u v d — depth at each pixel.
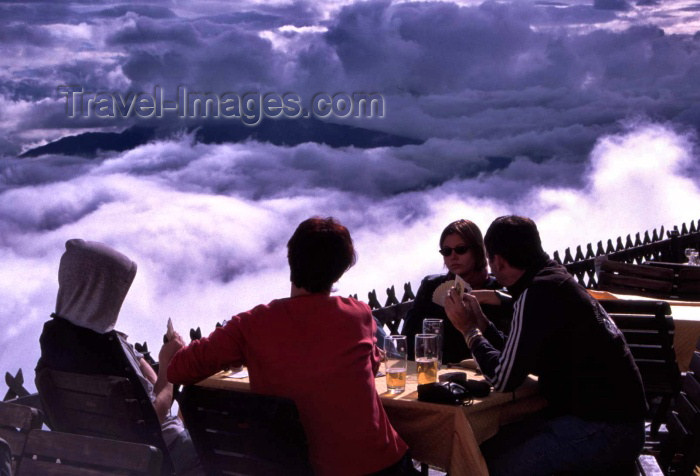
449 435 3.61
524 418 3.82
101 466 2.94
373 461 3.25
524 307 3.61
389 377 3.77
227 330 3.30
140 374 3.61
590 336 3.58
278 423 3.12
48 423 3.76
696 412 3.76
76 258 3.62
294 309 3.30
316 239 3.32
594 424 3.58
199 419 3.34
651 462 3.80
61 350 3.62
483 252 4.73
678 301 6.20
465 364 4.22
